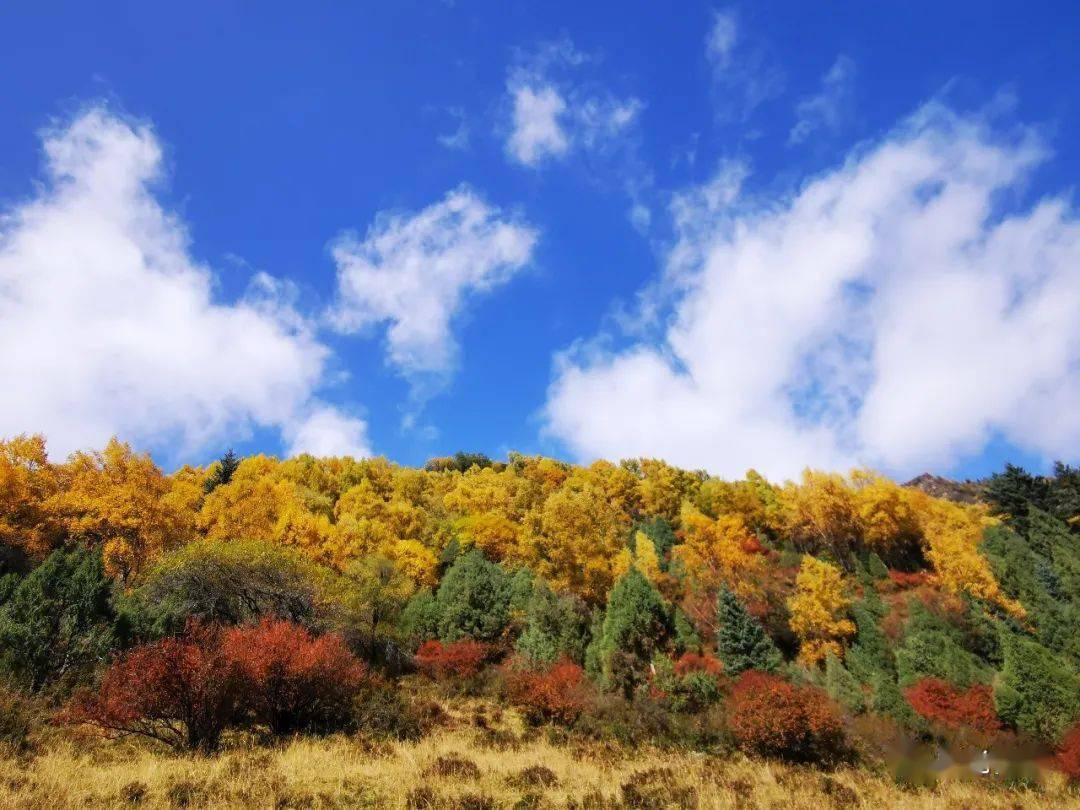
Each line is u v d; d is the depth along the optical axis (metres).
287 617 23.03
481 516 49.53
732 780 12.37
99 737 11.96
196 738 11.80
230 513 34.97
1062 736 17.39
